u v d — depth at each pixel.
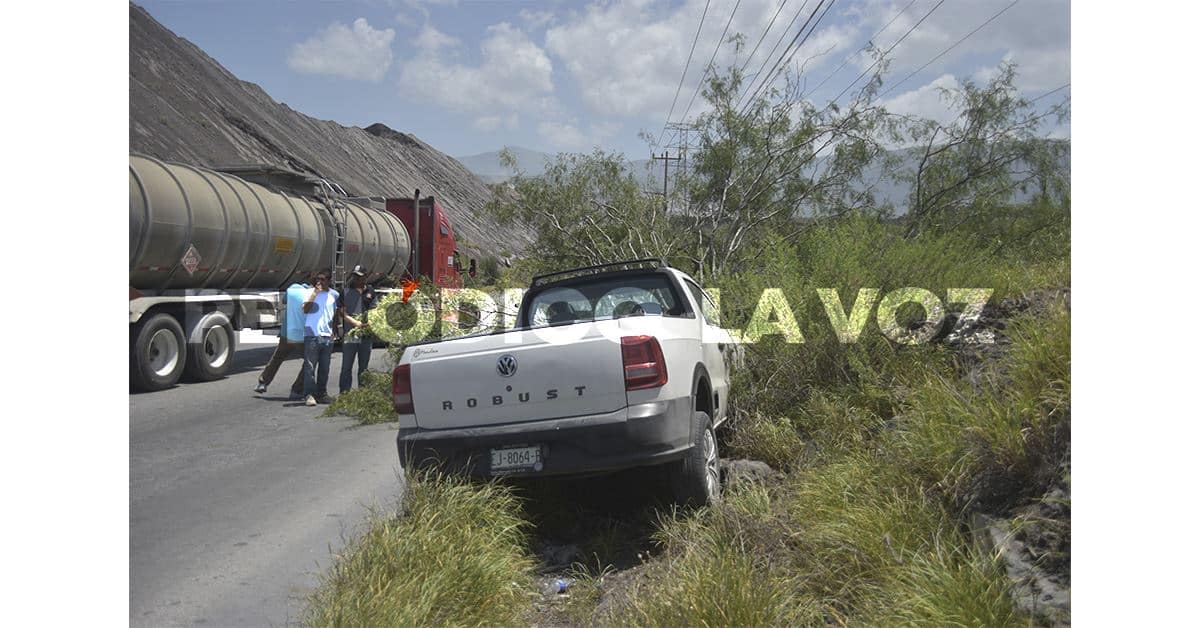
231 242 13.41
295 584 4.47
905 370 6.43
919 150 13.90
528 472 4.90
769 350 7.29
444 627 3.68
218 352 13.63
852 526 3.97
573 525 5.43
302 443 8.38
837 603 3.63
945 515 3.86
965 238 10.91
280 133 170.62
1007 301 6.67
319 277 11.31
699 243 13.23
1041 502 3.48
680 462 5.09
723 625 3.35
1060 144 12.09
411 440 5.05
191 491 6.45
